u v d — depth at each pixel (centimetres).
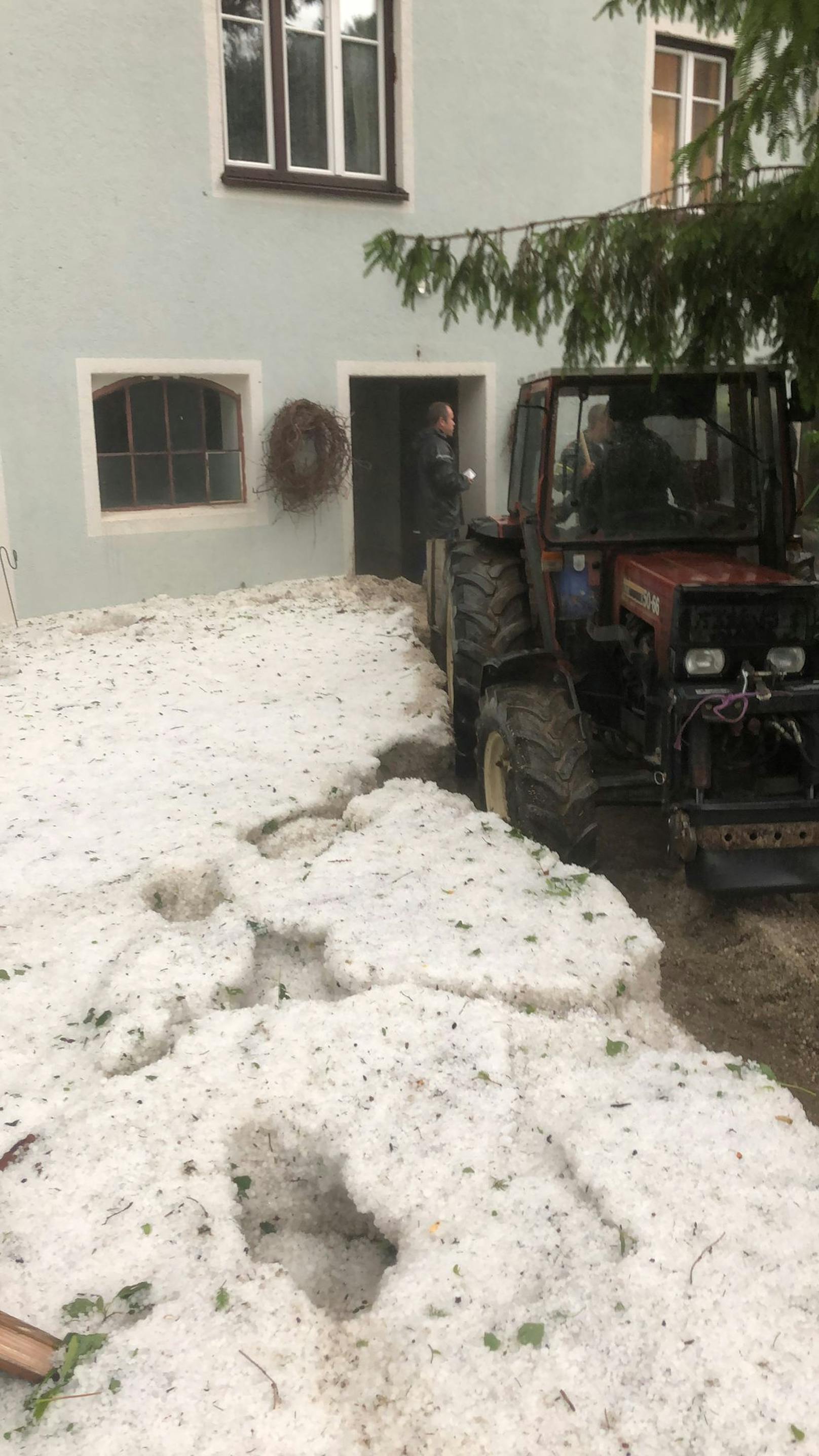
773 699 388
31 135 859
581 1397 210
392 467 1224
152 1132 286
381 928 377
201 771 538
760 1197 257
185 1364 221
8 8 832
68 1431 208
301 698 666
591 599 495
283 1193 285
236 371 984
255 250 974
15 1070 316
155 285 933
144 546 965
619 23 1118
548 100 1102
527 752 427
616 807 544
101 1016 338
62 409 908
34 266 877
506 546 572
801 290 441
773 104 354
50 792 516
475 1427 206
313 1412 212
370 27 1009
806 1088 332
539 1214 257
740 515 495
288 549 1044
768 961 397
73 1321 233
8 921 396
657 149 1208
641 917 428
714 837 393
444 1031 323
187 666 749
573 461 488
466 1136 282
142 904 410
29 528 909
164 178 920
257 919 388
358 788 532
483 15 1046
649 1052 322
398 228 1046
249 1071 307
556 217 1134
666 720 402
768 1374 213
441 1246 248
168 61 902
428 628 859
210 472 1012
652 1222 249
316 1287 264
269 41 955
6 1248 252
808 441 477
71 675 731
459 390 1159
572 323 476
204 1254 251
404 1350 223
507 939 371
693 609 391
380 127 1033
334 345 1030
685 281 451
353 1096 296
